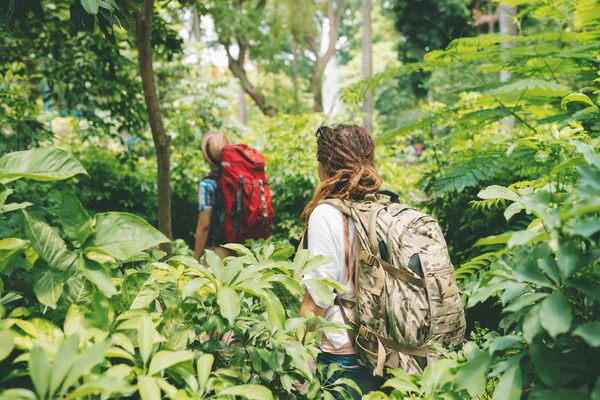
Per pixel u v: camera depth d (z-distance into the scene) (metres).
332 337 1.67
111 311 1.12
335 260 1.67
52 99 5.44
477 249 3.38
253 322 1.36
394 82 21.69
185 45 8.47
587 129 2.89
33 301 1.30
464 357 1.30
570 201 1.00
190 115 7.51
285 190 6.18
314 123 6.50
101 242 1.10
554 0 3.81
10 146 3.69
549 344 1.08
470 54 3.88
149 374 0.97
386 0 17.00
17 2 2.01
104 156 6.61
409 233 1.63
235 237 3.88
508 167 3.38
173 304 1.33
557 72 3.81
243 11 14.05
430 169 4.82
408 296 1.56
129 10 2.07
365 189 1.78
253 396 1.02
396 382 1.17
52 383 0.84
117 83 4.97
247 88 14.38
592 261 0.98
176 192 6.77
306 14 15.78
